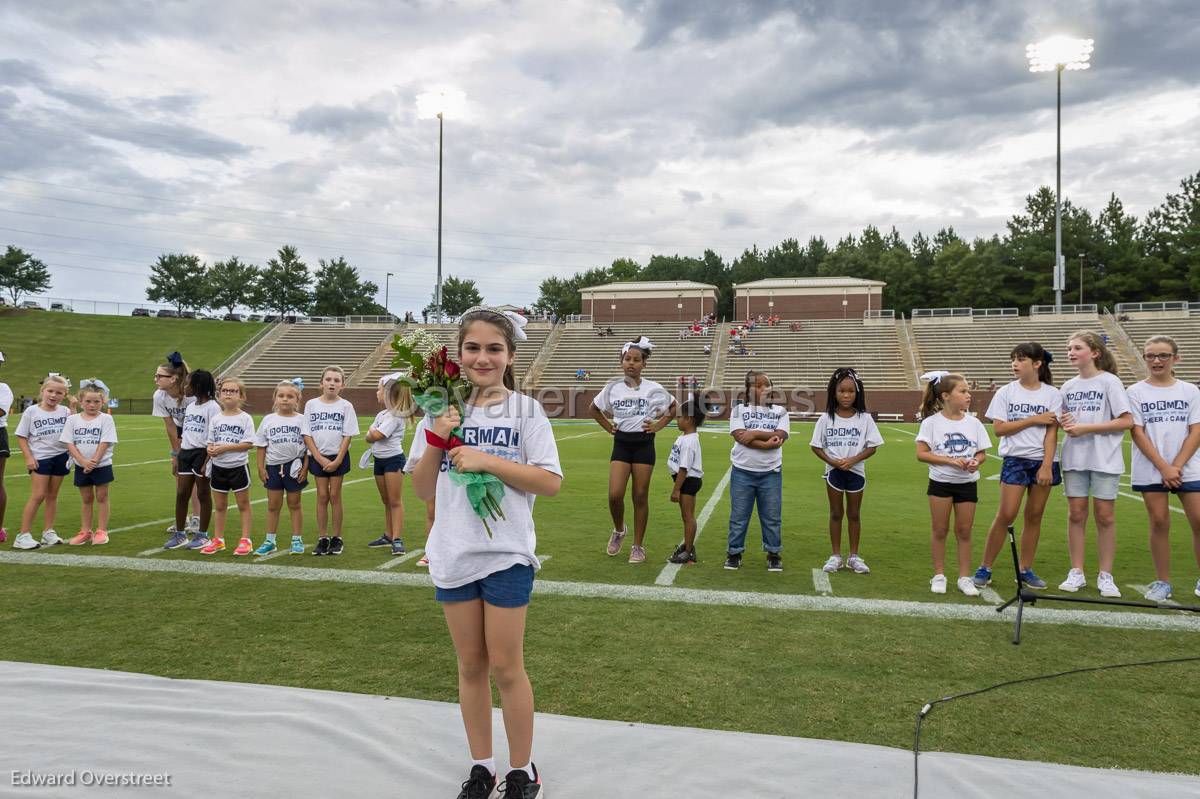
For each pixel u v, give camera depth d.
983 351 38.50
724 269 89.56
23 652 3.85
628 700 3.30
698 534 7.50
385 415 6.41
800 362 39.94
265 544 6.36
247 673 3.58
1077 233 61.50
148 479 11.65
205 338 50.06
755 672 3.66
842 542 7.07
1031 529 5.41
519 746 2.35
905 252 70.19
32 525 7.62
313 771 2.58
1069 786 2.49
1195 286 53.94
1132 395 5.06
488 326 2.45
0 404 6.57
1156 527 4.91
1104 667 3.74
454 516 2.36
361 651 3.92
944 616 4.64
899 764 2.65
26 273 71.12
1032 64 31.91
